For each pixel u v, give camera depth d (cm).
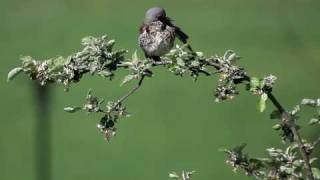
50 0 4225
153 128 2738
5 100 2908
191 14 4031
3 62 3394
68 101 2864
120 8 4122
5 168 2509
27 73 548
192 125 2741
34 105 2728
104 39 551
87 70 544
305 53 3262
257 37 3612
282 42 3503
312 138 1772
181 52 550
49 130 2691
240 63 3319
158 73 3178
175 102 2922
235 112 2789
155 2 4203
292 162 550
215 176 2350
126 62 548
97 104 534
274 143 2500
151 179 2394
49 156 2570
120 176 2422
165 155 2538
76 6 4147
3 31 3822
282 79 3067
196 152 2539
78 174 2447
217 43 3600
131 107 2898
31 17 4003
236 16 3934
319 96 2880
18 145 2634
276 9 3875
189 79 3103
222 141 2594
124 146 2619
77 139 2664
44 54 3538
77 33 3791
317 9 3784
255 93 538
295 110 556
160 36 678
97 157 2550
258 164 554
